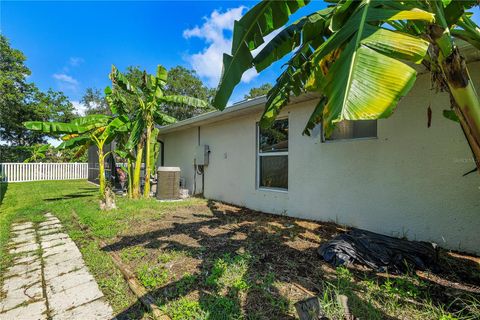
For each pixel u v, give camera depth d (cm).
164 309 181
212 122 692
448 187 286
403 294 186
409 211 317
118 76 606
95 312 188
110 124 671
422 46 119
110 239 347
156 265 258
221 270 235
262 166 548
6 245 337
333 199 405
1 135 1967
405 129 321
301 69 249
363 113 105
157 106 695
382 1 144
